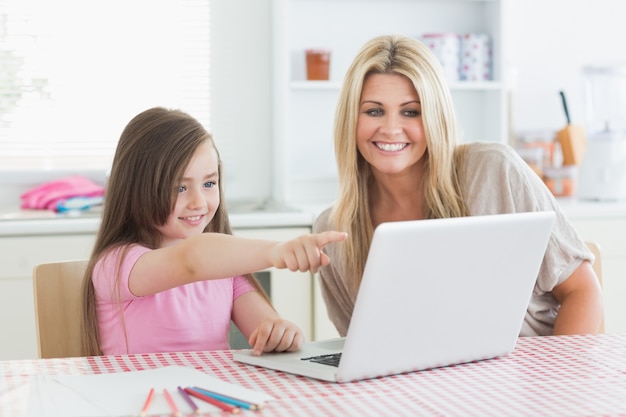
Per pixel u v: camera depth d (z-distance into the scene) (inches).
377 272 58.6
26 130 161.8
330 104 166.6
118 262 81.1
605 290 148.9
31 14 160.7
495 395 58.3
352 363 61.1
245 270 72.7
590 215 148.3
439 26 168.9
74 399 57.7
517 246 66.1
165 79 165.9
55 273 86.1
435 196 91.5
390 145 89.8
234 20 166.7
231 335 115.4
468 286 64.3
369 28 166.9
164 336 83.0
